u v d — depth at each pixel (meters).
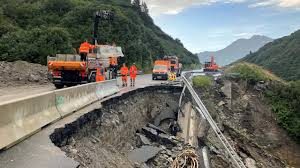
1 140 7.65
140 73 55.09
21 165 7.18
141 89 24.06
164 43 101.31
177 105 27.12
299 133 31.22
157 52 74.56
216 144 23.14
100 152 12.00
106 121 15.22
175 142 20.48
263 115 32.91
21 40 38.75
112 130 15.45
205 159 20.19
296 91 33.59
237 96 33.97
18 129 8.50
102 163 11.03
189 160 15.70
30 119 9.29
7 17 54.09
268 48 106.25
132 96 21.88
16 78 25.64
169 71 38.69
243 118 32.19
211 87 33.88
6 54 36.62
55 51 37.94
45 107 10.46
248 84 35.16
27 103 9.17
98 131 13.90
